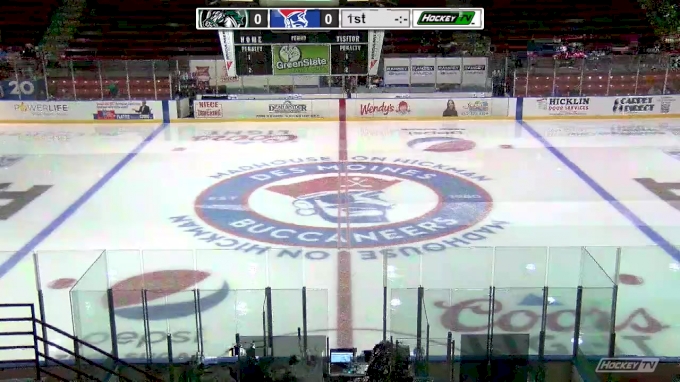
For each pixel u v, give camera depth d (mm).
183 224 11609
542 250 7094
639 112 22859
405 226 11320
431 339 6328
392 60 22844
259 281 7902
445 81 23016
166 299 6293
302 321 6391
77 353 6020
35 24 30719
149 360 6371
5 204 12945
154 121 22531
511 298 6305
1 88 22312
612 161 16344
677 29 29969
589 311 6305
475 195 13344
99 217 12086
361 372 6371
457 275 7316
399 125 21875
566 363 6410
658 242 10570
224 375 6281
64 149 18125
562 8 32156
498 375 6422
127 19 31391
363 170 15523
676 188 13867
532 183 14273
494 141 18953
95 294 6145
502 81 22922
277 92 23109
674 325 6883
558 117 22828
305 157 16969
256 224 11531
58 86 22234
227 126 21859
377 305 7996
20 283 8500
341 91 23141
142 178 14898
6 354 6590
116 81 22266
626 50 28000
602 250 7355
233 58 18188
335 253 9945
